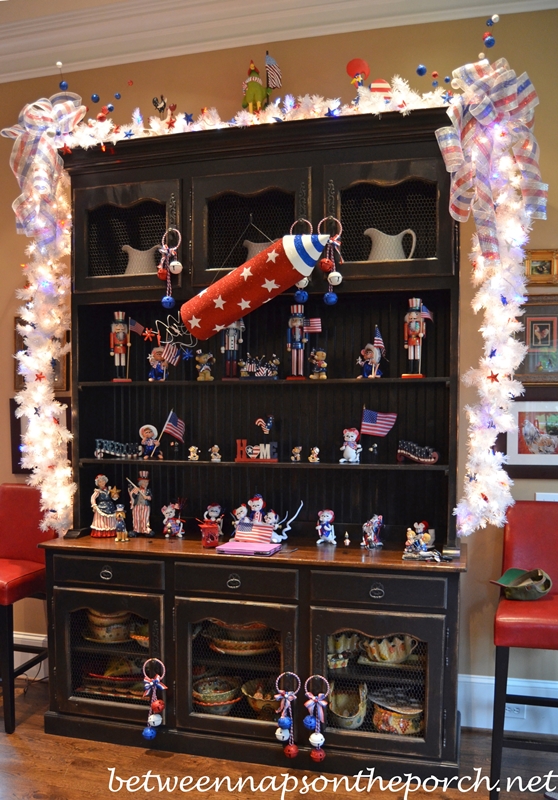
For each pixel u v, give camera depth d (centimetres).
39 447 268
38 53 305
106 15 287
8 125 314
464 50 261
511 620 207
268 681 240
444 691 217
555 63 254
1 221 314
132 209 271
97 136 257
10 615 255
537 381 259
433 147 226
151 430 271
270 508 274
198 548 244
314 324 250
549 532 240
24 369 271
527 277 259
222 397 278
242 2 273
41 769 229
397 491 261
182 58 290
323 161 234
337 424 267
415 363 244
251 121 239
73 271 263
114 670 255
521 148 219
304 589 227
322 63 274
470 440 235
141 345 286
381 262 230
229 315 233
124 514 263
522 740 210
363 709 228
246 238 260
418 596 217
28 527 286
